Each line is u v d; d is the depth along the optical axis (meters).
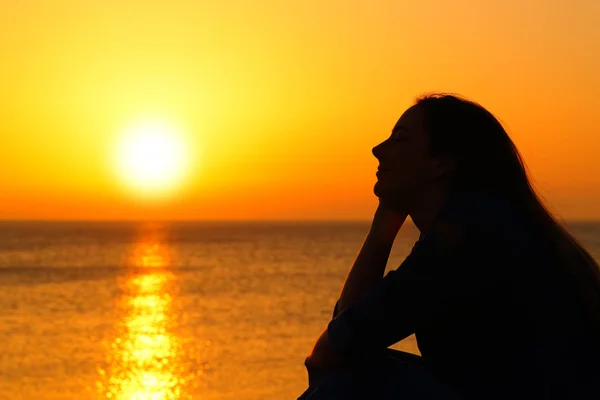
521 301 2.48
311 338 27.48
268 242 143.75
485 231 2.50
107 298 43.97
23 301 42.69
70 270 69.06
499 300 2.50
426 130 2.77
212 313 35.91
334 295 43.47
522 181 2.71
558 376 2.42
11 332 30.20
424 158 2.77
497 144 2.73
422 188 2.81
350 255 93.19
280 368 21.42
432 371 2.60
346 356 2.56
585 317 2.53
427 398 2.53
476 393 2.51
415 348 19.80
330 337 2.57
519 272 2.48
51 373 21.31
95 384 19.77
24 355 24.52
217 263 77.88
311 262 77.94
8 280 57.19
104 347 26.14
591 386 2.44
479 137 2.73
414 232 129.50
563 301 2.50
